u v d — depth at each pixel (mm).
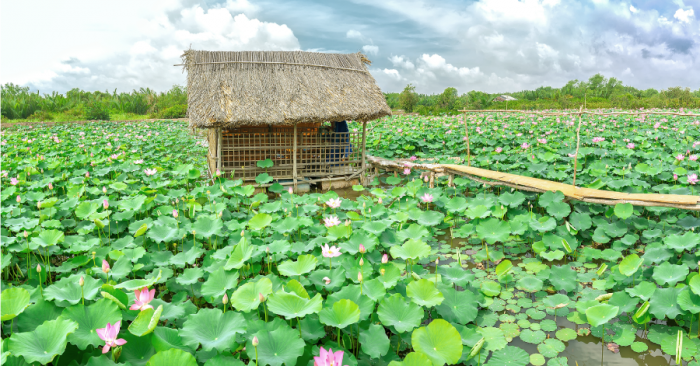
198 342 2859
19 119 35469
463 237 6352
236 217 6727
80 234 5504
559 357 3494
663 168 8836
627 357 3482
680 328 3748
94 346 2729
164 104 43312
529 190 7012
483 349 3539
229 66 9586
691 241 4539
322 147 10055
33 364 2570
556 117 21953
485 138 14469
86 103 42312
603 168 8516
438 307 3865
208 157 11891
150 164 10758
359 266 4438
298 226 5566
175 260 4547
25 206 6770
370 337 3227
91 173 9523
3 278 4551
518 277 4984
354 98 9828
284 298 3221
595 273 4871
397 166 9898
